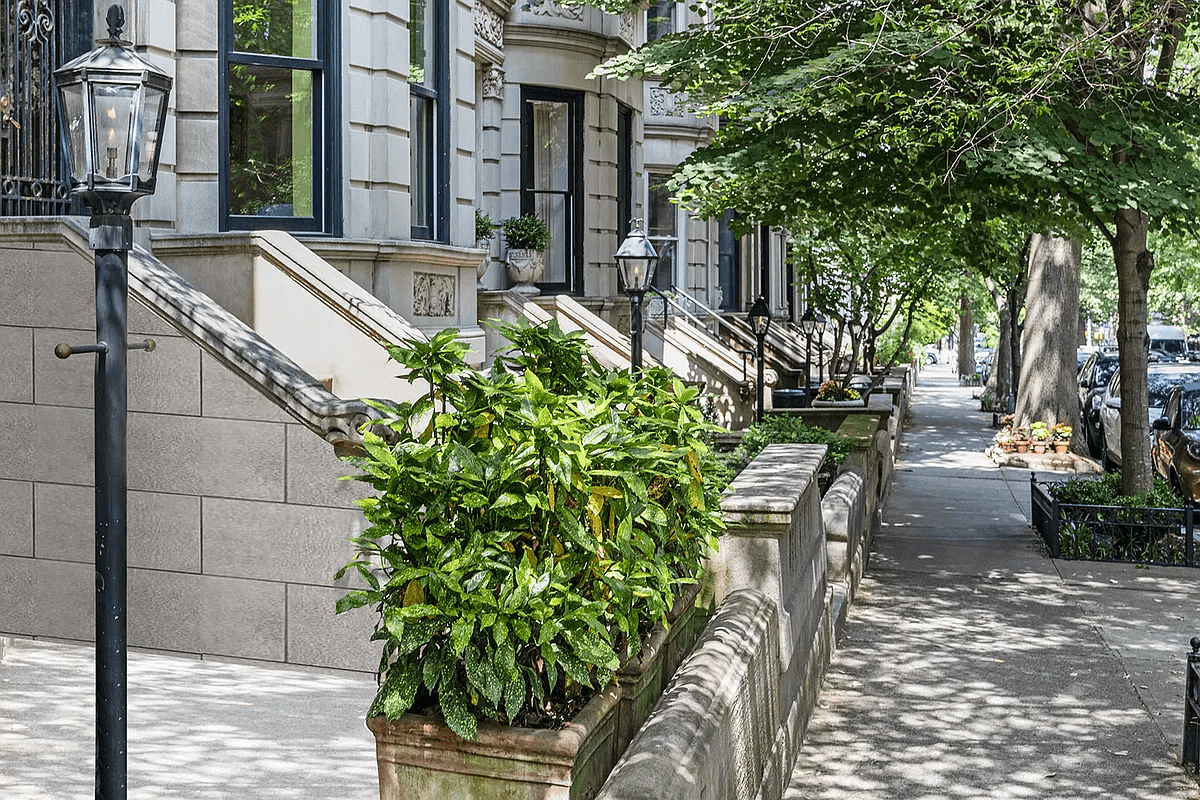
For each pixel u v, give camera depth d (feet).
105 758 14.70
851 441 46.09
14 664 30.07
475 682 12.67
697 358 70.54
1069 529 44.91
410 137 40.91
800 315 131.54
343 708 26.68
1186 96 42.63
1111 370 90.12
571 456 13.70
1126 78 41.34
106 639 14.75
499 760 12.92
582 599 13.35
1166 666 29.81
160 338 27.07
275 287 33.65
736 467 43.88
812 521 26.94
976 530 50.88
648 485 16.16
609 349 57.57
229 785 21.65
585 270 64.28
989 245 50.57
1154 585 39.73
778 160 40.83
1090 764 22.75
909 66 37.42
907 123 38.86
